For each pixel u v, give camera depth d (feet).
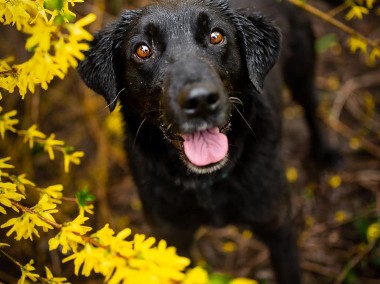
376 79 2.72
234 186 1.65
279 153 1.76
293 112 2.72
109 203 2.43
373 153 2.47
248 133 1.59
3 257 2.07
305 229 2.27
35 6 1.05
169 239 1.84
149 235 2.24
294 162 2.54
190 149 1.35
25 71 1.09
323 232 2.25
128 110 1.59
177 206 1.70
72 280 2.08
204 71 1.22
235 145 1.55
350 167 2.49
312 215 2.32
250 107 1.57
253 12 1.60
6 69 1.24
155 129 1.55
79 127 2.63
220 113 1.21
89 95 2.35
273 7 2.06
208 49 1.38
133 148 1.66
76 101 2.63
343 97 2.65
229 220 1.80
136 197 2.44
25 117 2.27
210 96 1.17
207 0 1.49
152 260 0.91
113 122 2.24
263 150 1.65
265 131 1.65
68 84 2.60
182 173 1.61
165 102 1.25
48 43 0.99
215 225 1.81
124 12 1.56
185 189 1.64
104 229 0.99
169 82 1.25
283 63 2.13
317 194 2.39
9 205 1.11
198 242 2.28
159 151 1.59
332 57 2.87
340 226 2.25
